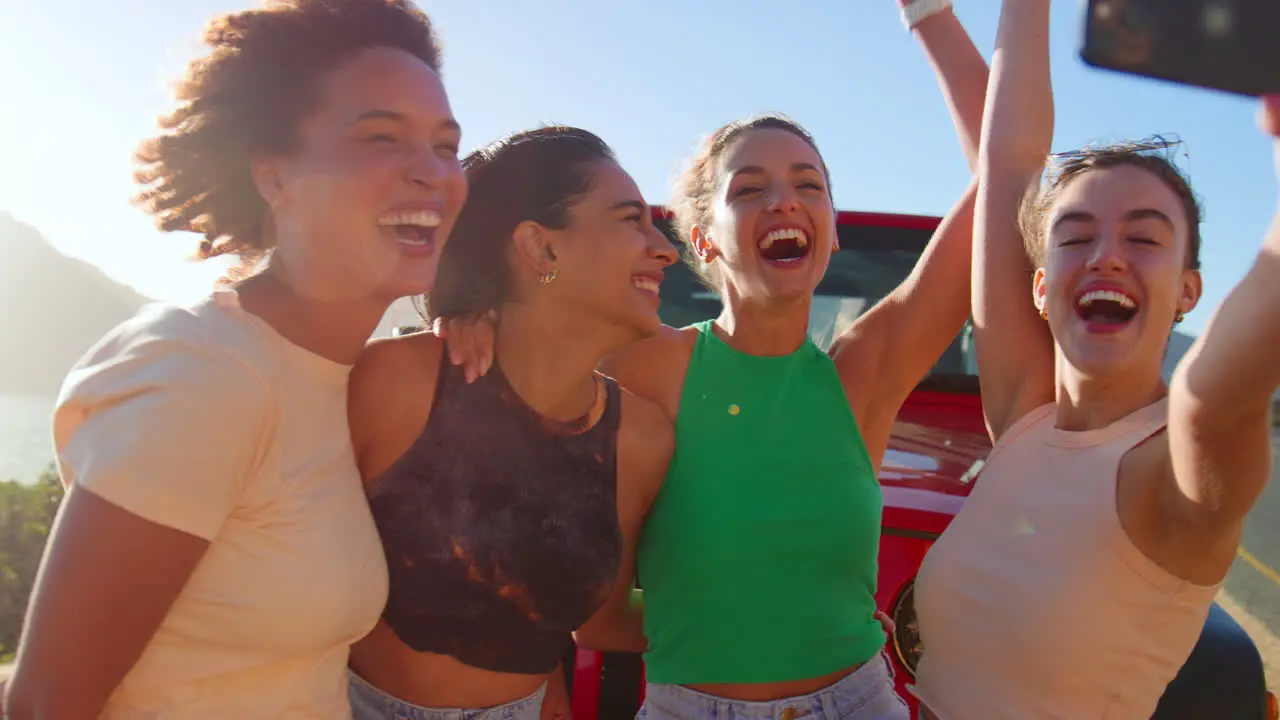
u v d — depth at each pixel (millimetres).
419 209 1322
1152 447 1368
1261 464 1161
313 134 1290
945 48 2350
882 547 2096
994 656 1479
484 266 1667
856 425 1876
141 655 1169
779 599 1705
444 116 1354
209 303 1267
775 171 1887
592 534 1627
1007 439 1655
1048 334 1783
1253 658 2109
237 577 1229
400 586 1516
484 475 1553
